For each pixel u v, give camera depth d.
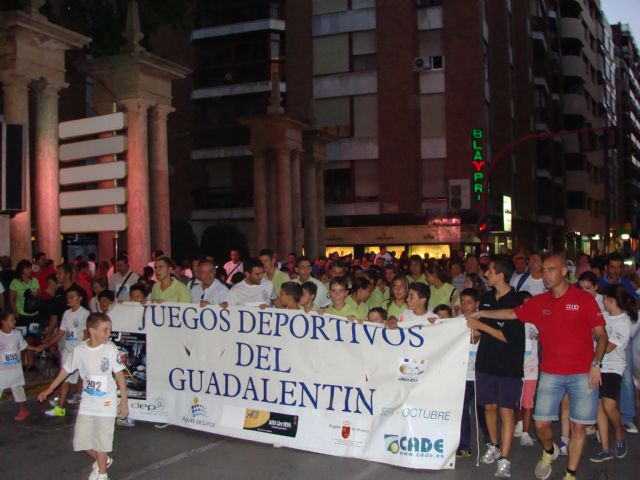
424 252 34.03
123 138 13.38
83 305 10.91
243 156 41.09
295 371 7.27
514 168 41.38
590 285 8.43
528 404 7.46
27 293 11.55
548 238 49.22
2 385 8.41
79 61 16.05
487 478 6.37
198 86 43.12
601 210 66.19
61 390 8.91
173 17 19.14
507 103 37.97
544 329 6.15
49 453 7.20
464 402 7.26
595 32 67.00
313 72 36.75
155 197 16.25
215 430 7.60
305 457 6.96
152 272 12.49
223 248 31.16
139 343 8.14
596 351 5.98
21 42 13.07
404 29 34.78
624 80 89.94
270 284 9.16
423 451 6.57
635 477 6.43
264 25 41.47
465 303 7.20
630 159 89.69
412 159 34.38
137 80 15.25
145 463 6.76
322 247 27.77
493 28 37.94
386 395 6.82
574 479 6.05
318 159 27.20
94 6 18.09
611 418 6.93
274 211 24.78
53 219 13.98
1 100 21.34
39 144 13.80
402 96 34.72
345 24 36.12
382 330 6.89
